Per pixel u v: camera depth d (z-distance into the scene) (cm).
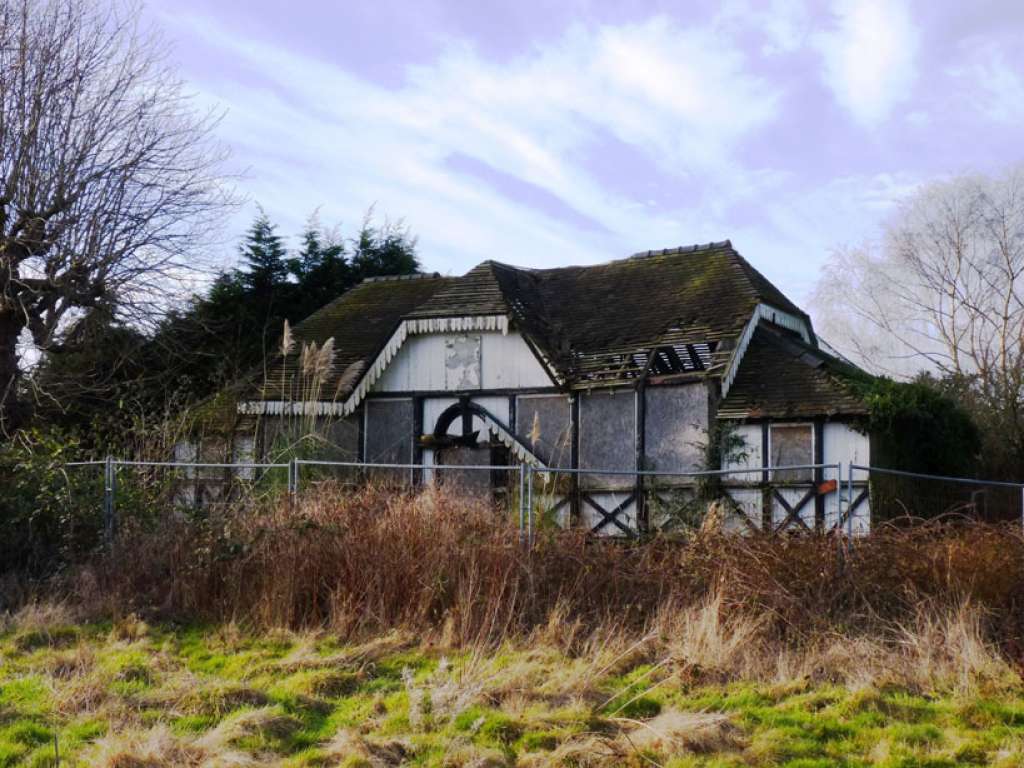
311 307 2891
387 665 864
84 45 1938
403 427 1970
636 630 935
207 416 1880
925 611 903
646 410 1769
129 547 1136
